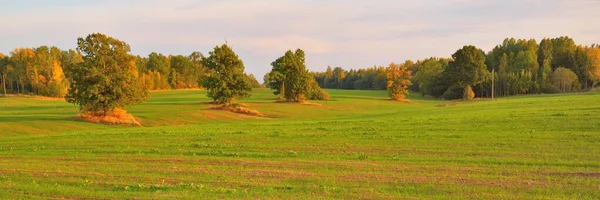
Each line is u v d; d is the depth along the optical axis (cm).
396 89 12712
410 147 2506
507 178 1658
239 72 8025
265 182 1631
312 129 3556
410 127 3459
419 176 1712
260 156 2305
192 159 2198
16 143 2973
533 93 14025
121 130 3928
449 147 2469
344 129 3481
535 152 2228
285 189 1521
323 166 1955
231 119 6612
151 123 5700
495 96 14275
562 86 13650
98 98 5434
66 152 2505
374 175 1741
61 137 3294
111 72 5684
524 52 15125
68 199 1398
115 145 2797
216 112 7244
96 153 2470
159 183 1636
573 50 15762
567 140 2550
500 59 16112
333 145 2648
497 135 2844
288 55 10350
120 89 5569
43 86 14362
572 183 1562
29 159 2252
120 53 5712
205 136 3198
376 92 18275
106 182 1650
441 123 3656
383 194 1436
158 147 2681
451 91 13738
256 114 7494
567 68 14575
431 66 16575
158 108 7694
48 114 6234
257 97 12812
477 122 3609
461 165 1945
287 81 10438
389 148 2489
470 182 1598
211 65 7981
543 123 3306
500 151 2292
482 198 1376
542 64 15762
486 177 1681
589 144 2405
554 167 1856
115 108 5722
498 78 14388
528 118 3662
